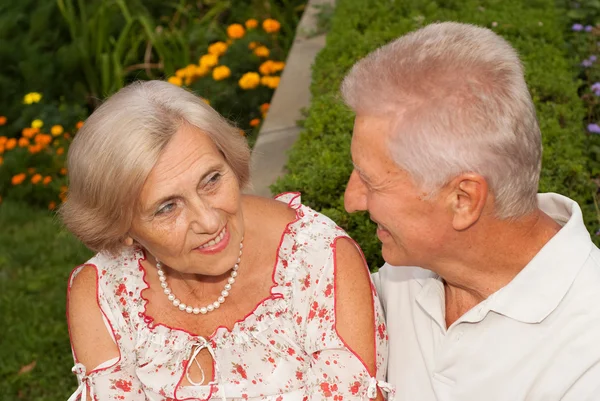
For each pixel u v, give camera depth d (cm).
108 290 218
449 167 167
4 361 433
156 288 216
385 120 171
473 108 164
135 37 686
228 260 197
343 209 301
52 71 669
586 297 175
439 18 452
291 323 208
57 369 424
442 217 175
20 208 596
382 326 211
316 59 443
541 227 183
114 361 217
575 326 175
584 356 173
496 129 164
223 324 211
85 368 219
